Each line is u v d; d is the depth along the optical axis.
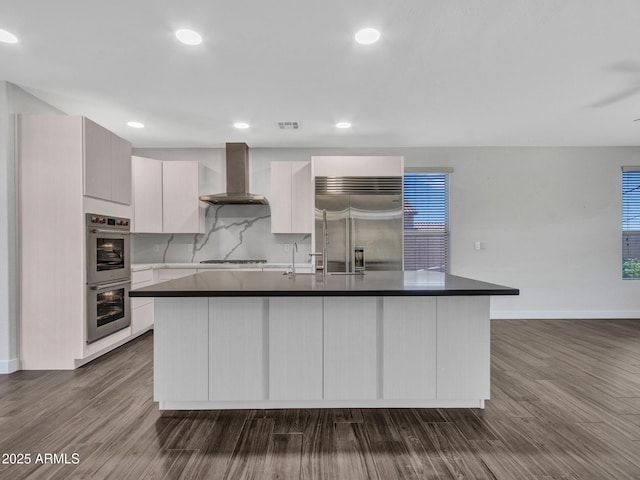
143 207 4.60
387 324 2.23
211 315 2.22
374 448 1.87
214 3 2.01
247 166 4.97
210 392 2.22
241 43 2.43
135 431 2.03
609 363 3.21
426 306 2.23
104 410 2.29
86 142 3.10
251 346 2.22
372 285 2.19
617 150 5.18
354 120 3.98
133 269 4.02
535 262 5.21
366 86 3.11
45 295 3.08
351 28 2.27
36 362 3.07
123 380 2.82
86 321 3.10
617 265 5.19
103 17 2.13
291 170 4.79
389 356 2.23
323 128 4.26
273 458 1.78
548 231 5.21
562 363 3.21
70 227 3.08
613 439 1.95
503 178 5.19
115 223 3.56
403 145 5.05
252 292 1.96
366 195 4.47
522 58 2.65
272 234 5.14
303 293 1.96
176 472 1.67
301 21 2.19
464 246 5.20
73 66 2.73
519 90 3.21
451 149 5.17
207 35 2.33
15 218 3.05
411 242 5.25
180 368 2.22
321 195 4.45
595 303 5.19
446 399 2.31
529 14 2.13
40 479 1.62
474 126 4.22
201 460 1.76
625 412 2.27
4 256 2.98
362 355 2.24
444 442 1.92
